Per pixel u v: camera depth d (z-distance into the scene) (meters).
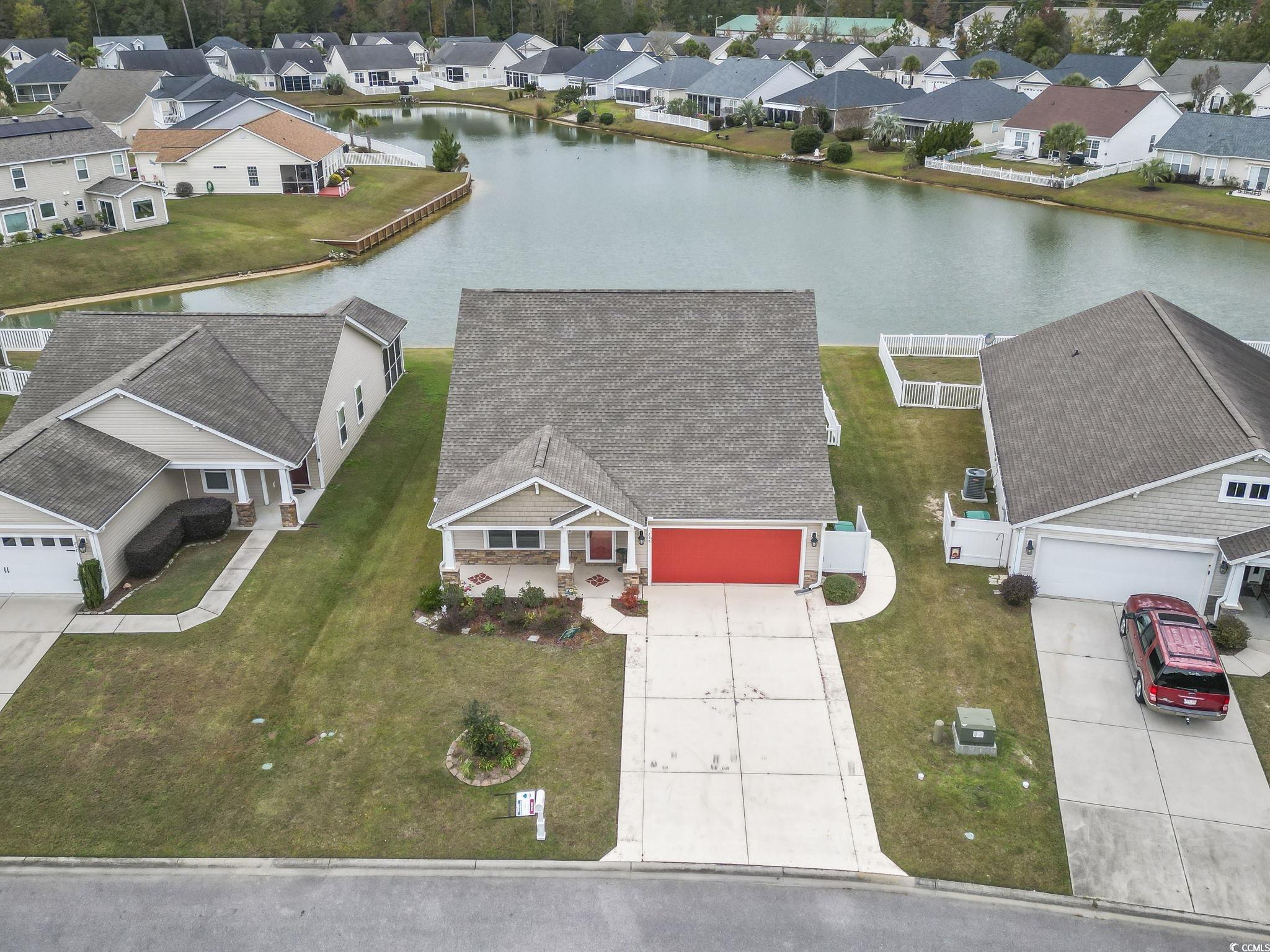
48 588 25.33
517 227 71.44
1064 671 23.14
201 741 20.73
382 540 28.39
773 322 28.70
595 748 20.77
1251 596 25.42
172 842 18.42
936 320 51.03
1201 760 20.55
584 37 174.38
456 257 63.81
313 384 30.64
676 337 28.58
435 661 23.31
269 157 74.38
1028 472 26.81
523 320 28.91
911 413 36.44
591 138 111.38
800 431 27.06
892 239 67.69
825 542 26.30
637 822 18.98
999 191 80.94
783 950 16.48
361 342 34.66
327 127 114.12
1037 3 146.62
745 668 23.23
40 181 61.50
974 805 19.48
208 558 27.20
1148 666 21.64
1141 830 18.92
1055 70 112.31
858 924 17.00
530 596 24.98
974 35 144.25
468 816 19.09
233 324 32.34
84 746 20.55
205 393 28.59
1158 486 23.69
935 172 86.88
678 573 26.44
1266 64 100.56
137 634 23.91
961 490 30.98
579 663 23.30
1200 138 77.56
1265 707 21.86
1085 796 19.69
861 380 39.69
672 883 17.77
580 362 28.25
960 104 93.25
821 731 21.33
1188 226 70.50
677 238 68.00
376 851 18.31
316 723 21.34
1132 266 60.78
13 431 29.58
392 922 16.92
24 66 118.00
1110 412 27.39
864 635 24.44
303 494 30.78
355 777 19.92
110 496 25.36
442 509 25.09
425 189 80.12
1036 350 33.62
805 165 94.19
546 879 17.80
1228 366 28.66
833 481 31.58
